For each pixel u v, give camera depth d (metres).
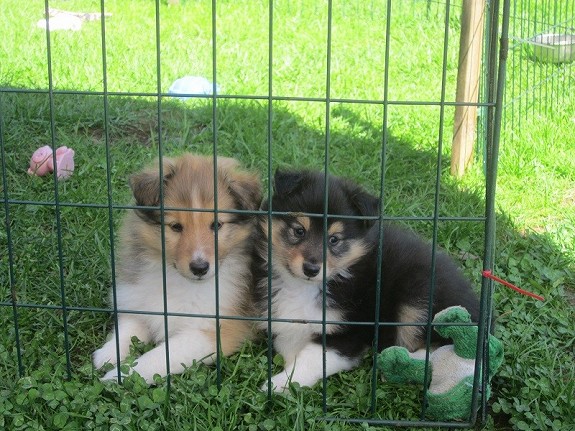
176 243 1.10
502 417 1.04
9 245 0.99
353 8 2.88
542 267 1.31
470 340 1.00
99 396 1.00
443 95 0.91
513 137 1.75
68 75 2.04
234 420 0.98
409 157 1.67
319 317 1.11
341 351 1.10
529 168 1.62
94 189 1.47
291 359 1.11
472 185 1.56
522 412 1.01
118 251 1.21
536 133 1.77
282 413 1.00
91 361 1.09
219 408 0.99
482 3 1.54
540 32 2.18
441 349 1.04
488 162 0.96
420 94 2.09
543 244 1.37
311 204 1.10
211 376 1.05
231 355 1.13
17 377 1.04
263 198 1.20
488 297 0.98
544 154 1.68
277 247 1.12
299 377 1.06
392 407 1.03
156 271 1.14
